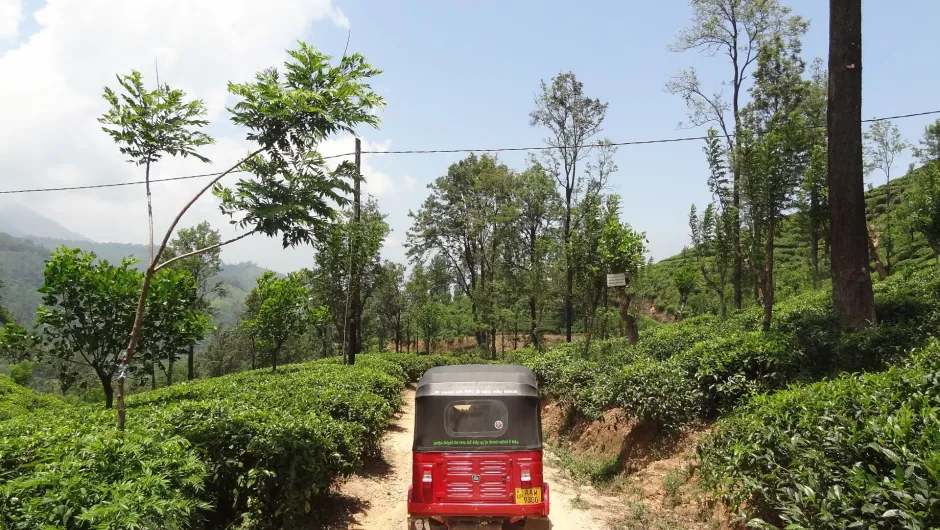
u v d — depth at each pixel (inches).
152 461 197.9
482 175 1585.9
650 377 401.7
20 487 168.1
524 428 274.1
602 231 704.4
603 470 403.9
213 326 497.4
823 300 684.7
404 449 504.4
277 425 271.4
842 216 472.7
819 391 267.0
